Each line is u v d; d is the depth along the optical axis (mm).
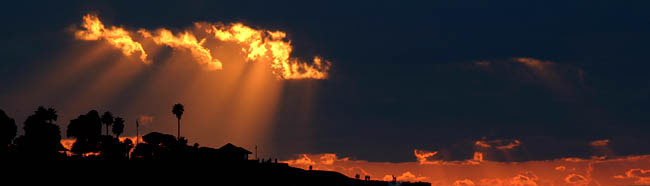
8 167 169500
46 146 187750
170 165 192625
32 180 163750
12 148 186125
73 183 166000
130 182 173375
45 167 173625
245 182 189500
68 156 190750
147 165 189125
